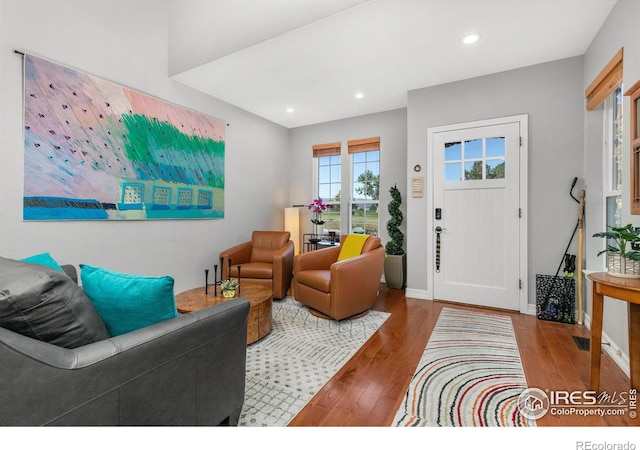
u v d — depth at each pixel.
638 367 1.70
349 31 2.46
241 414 1.51
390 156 4.44
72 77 2.42
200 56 3.02
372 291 3.05
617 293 1.52
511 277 3.15
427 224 3.60
